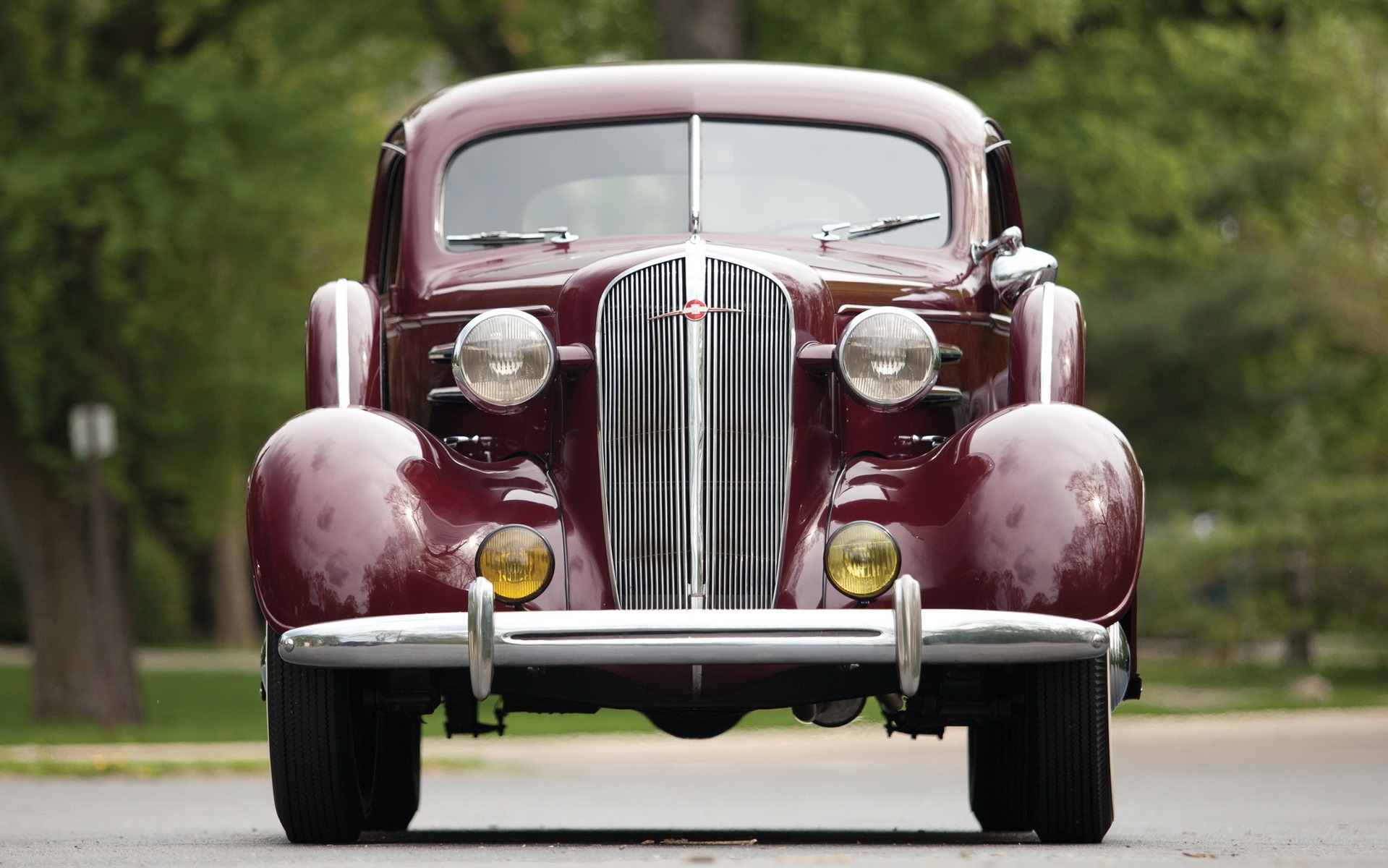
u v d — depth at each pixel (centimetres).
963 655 1596
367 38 6950
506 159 2147
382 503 1683
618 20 6619
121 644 7006
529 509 1770
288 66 6881
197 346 7031
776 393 1761
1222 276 11019
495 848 1730
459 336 1836
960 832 2295
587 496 1775
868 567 1688
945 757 5309
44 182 6212
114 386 6894
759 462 1750
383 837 2041
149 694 8525
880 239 2098
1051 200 10162
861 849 1692
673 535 1738
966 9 6550
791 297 1784
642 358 1759
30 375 6525
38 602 6975
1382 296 10769
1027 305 1920
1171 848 1705
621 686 1734
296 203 6675
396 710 1803
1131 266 11288
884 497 1755
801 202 2111
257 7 6806
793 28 6538
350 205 7056
